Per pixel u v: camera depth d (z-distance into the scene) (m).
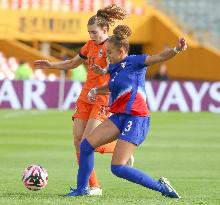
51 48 112.62
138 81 26.06
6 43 106.94
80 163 27.19
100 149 28.94
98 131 26.45
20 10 110.62
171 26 112.62
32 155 45.62
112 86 26.23
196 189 32.06
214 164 42.31
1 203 25.44
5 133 59.97
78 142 29.59
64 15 111.75
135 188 31.89
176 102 88.12
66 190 30.86
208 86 88.44
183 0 122.44
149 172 38.53
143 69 26.16
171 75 113.06
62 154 46.34
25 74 92.19
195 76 111.81
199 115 82.88
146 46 113.81
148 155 46.72
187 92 88.25
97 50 29.28
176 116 80.75
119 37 25.98
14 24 110.12
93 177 28.69
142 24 112.75
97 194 28.45
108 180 34.91
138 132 25.95
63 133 60.47
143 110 26.06
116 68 26.23
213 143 54.81
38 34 110.81
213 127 68.81
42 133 60.28
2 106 85.88
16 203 25.42
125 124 26.00
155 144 53.41
